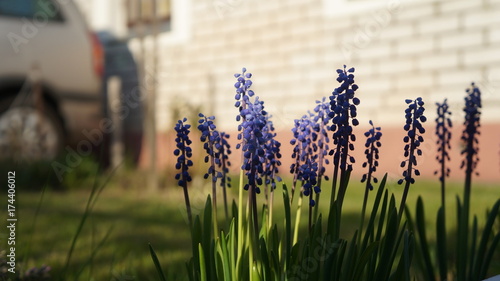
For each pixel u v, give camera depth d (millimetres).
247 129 1343
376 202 1421
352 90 1376
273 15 8023
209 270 1442
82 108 7395
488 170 6082
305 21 7695
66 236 3783
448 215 3941
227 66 8570
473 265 1977
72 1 7555
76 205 5426
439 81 6586
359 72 7230
